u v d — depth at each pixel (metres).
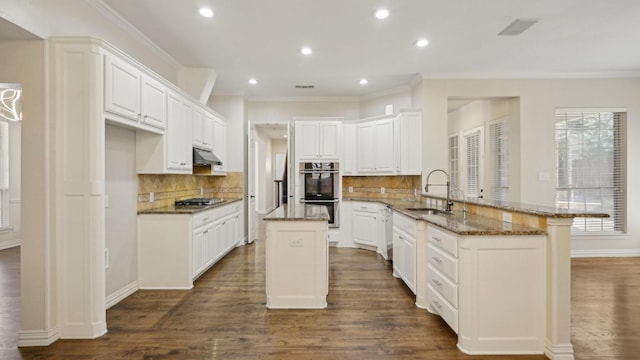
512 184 5.16
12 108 4.45
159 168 3.58
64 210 2.52
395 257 4.08
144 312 3.03
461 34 3.64
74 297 2.54
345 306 3.16
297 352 2.34
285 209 3.89
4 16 2.11
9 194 5.86
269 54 4.19
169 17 3.20
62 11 2.57
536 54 4.25
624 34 3.65
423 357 2.27
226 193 5.96
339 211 5.91
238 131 5.96
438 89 5.04
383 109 6.04
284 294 3.12
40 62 2.44
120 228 3.33
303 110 6.44
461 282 2.33
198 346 2.42
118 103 2.77
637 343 2.46
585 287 3.67
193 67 4.66
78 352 2.34
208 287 3.73
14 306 3.17
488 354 2.29
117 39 3.24
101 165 2.58
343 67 4.71
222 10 3.07
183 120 4.02
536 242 2.30
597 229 5.10
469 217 3.09
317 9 3.07
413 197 5.51
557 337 2.22
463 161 6.81
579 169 5.09
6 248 5.77
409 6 3.03
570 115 5.07
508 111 5.26
